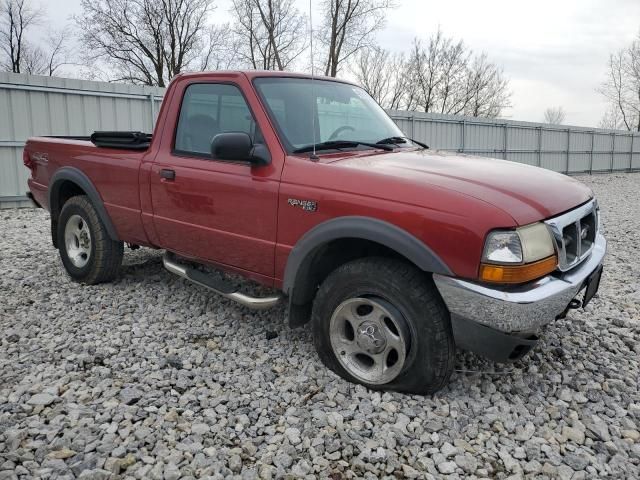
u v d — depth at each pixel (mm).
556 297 2664
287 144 3305
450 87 40219
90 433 2596
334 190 2971
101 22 32062
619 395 3096
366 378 3025
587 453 2561
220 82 3652
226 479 2311
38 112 10539
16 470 2314
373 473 2371
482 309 2572
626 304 4699
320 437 2605
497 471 2424
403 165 3117
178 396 2977
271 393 3012
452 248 2607
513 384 3180
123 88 11586
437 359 2787
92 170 4527
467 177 2902
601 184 20672
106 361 3371
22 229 8008
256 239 3367
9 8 32719
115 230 4508
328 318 3115
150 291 4727
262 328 3941
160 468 2355
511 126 22062
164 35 33031
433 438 2621
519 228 2576
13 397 2908
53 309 4285
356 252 3266
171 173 3812
